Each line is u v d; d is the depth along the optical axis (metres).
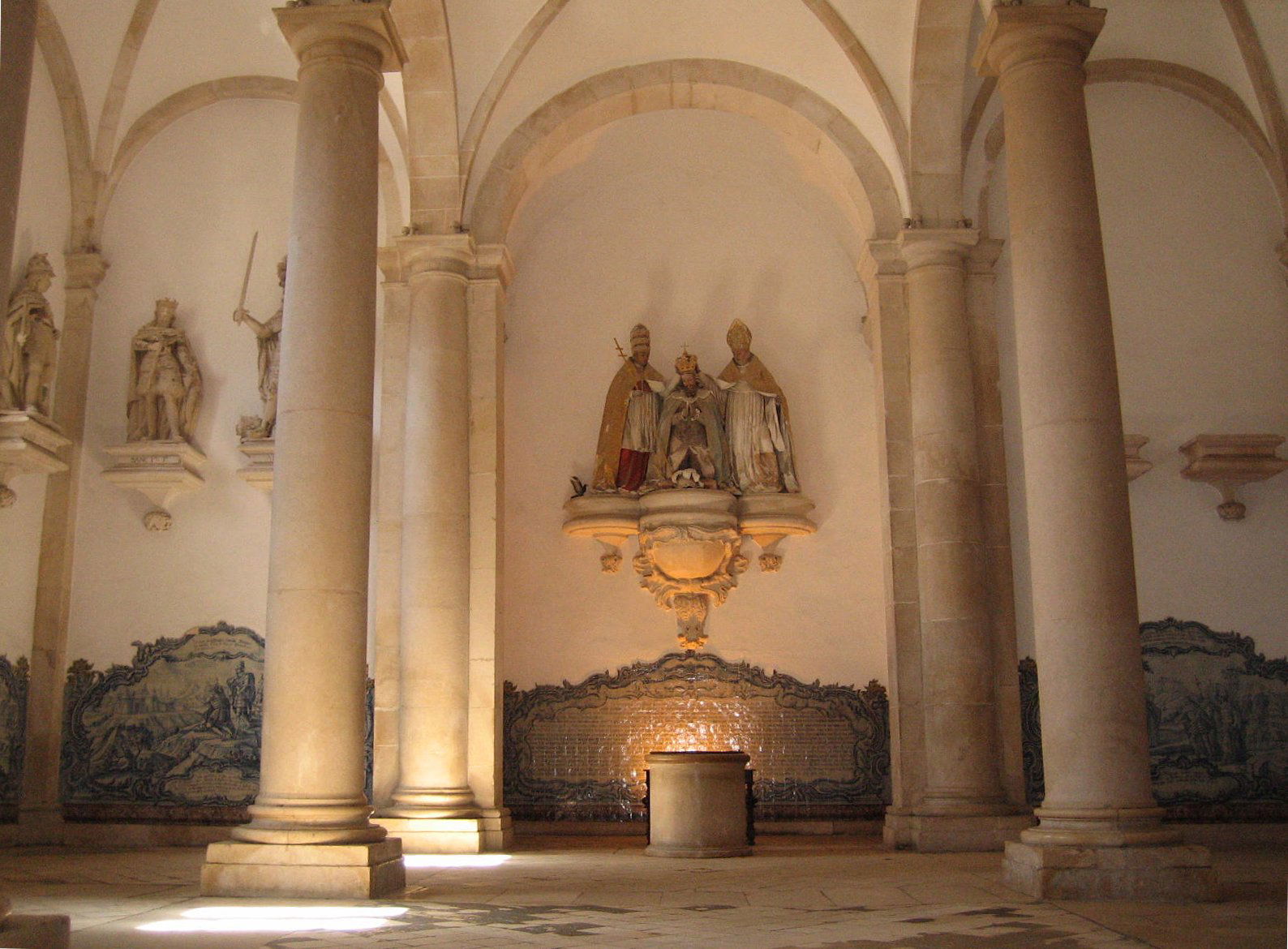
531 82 15.59
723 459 17.19
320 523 9.62
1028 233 10.06
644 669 16.95
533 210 17.75
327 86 10.38
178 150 17.12
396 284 16.03
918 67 14.88
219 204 17.00
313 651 9.43
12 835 15.22
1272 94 16.16
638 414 17.30
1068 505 9.48
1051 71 10.30
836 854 13.27
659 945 6.61
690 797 12.96
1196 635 15.77
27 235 15.70
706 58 15.84
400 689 14.66
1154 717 15.61
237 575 16.11
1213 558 15.95
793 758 16.66
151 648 15.96
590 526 16.97
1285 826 15.24
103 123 16.59
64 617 15.91
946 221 15.07
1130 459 15.92
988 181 16.03
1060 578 9.41
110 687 15.88
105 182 16.78
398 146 16.20
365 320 10.16
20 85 6.65
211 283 16.81
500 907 8.42
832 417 17.64
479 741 14.40
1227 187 16.77
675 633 17.08
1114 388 9.77
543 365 17.91
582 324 18.02
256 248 16.88
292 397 9.88
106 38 16.03
